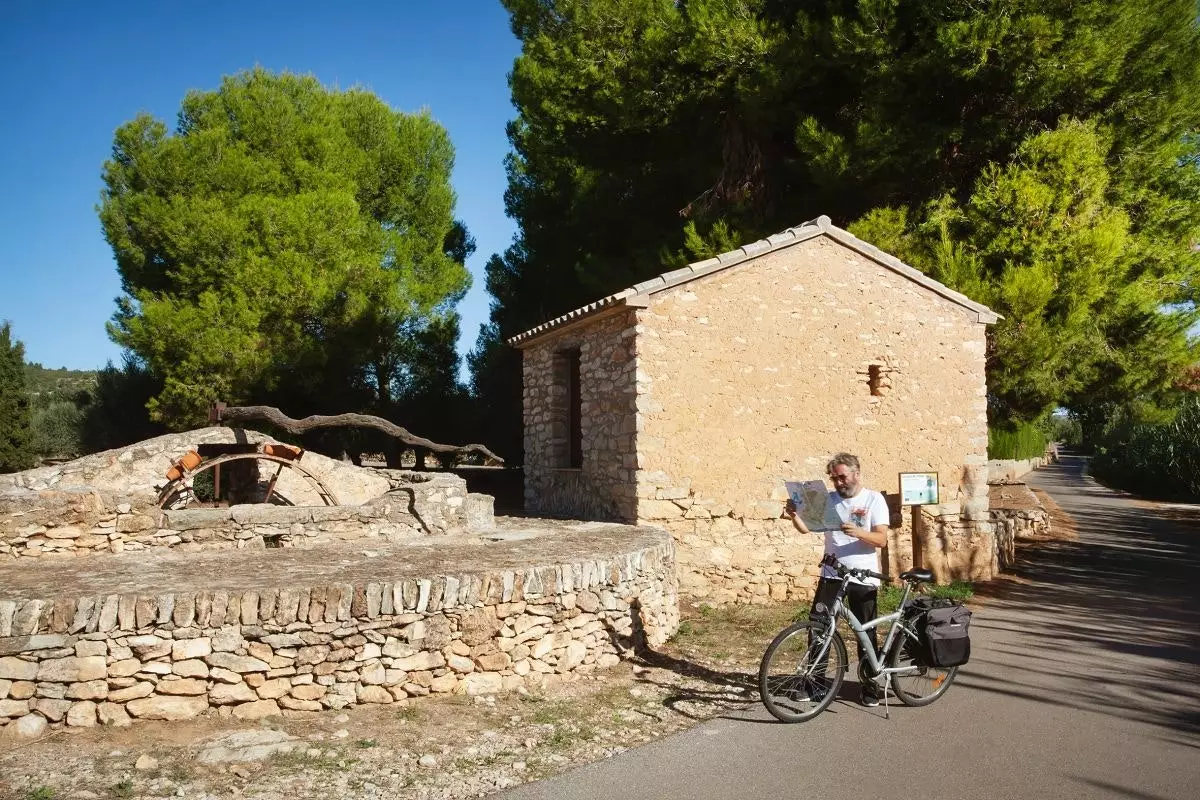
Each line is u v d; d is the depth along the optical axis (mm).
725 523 10117
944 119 13961
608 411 10602
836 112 15227
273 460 12992
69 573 6090
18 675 4762
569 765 4652
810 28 13906
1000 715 5637
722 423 10180
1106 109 13703
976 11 12523
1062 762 4727
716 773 4531
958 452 11578
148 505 8562
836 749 4926
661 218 18516
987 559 11781
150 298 19250
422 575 5918
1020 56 12422
